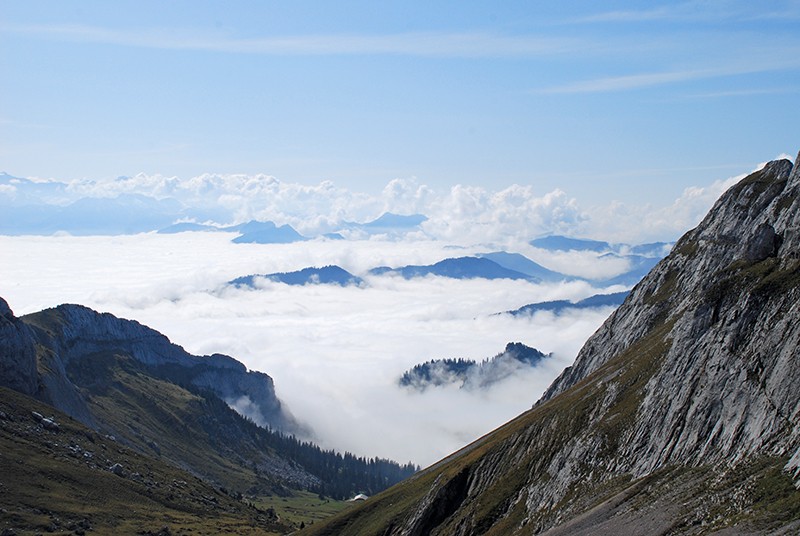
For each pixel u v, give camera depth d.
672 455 115.00
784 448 92.81
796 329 104.75
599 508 113.50
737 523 84.38
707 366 118.81
